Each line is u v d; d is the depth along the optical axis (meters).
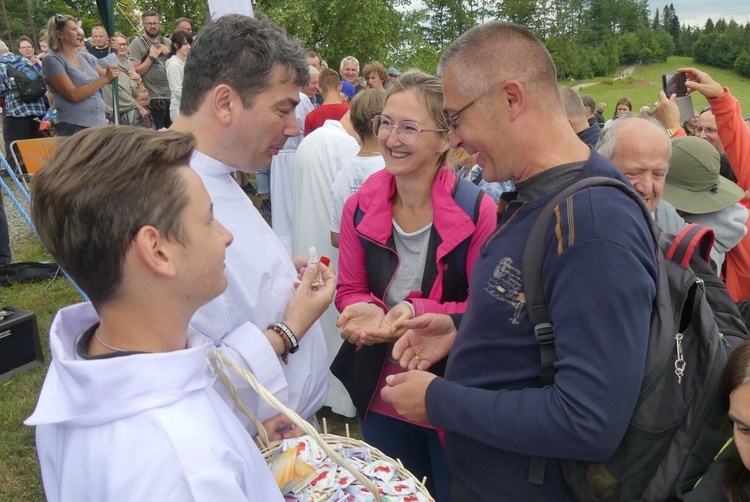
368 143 2.81
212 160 1.41
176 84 6.93
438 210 1.81
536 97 1.24
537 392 1.17
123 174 0.80
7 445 2.99
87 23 29.64
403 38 24.75
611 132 2.04
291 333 1.45
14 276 4.89
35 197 0.82
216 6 2.84
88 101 5.81
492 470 1.32
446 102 1.32
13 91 7.54
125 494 0.73
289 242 4.41
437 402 1.30
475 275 1.33
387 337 1.75
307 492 1.24
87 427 0.79
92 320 0.97
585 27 63.06
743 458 1.07
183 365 0.81
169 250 0.84
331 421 3.33
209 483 0.75
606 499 1.21
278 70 1.36
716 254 2.43
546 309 1.18
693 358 1.21
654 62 56.62
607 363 1.06
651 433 1.18
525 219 1.25
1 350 3.55
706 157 2.39
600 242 1.08
